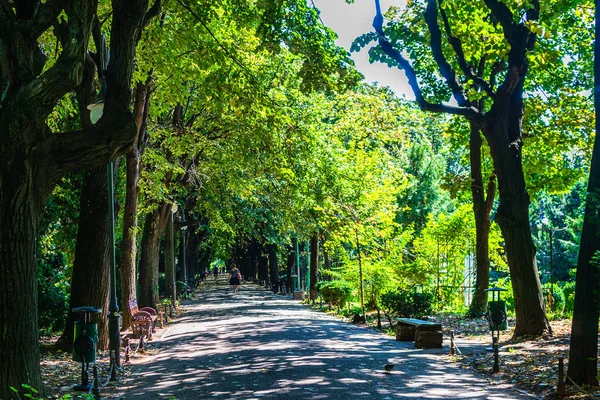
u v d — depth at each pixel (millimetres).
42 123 9711
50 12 9875
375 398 10227
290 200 30109
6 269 9492
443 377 12266
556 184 26953
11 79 9633
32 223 9750
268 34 15297
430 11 16547
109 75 10438
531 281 17266
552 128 25531
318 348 16734
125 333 21219
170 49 18406
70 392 11328
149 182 25828
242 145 23234
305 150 24922
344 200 27500
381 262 28844
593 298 10492
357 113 30938
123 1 10469
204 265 91562
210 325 25016
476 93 19406
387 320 23984
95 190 17516
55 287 22906
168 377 13055
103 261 17578
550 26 19156
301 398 10312
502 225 17625
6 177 9414
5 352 9445
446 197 47719
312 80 15219
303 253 54719
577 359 10578
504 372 12477
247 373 12984
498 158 17719
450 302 32281
